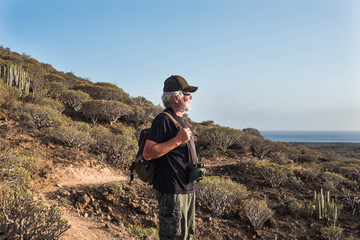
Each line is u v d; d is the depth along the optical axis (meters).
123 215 6.75
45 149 9.41
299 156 19.83
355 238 8.20
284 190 11.23
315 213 9.42
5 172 4.79
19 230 2.95
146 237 5.52
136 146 12.33
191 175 1.69
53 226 3.33
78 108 17.03
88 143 11.16
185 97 1.84
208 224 7.75
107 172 9.88
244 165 13.28
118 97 21.52
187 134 1.63
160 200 1.70
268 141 19.39
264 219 8.19
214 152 16.94
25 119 11.03
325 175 13.12
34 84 17.42
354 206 10.27
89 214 6.14
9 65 16.36
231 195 8.47
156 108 20.94
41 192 6.42
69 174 8.34
